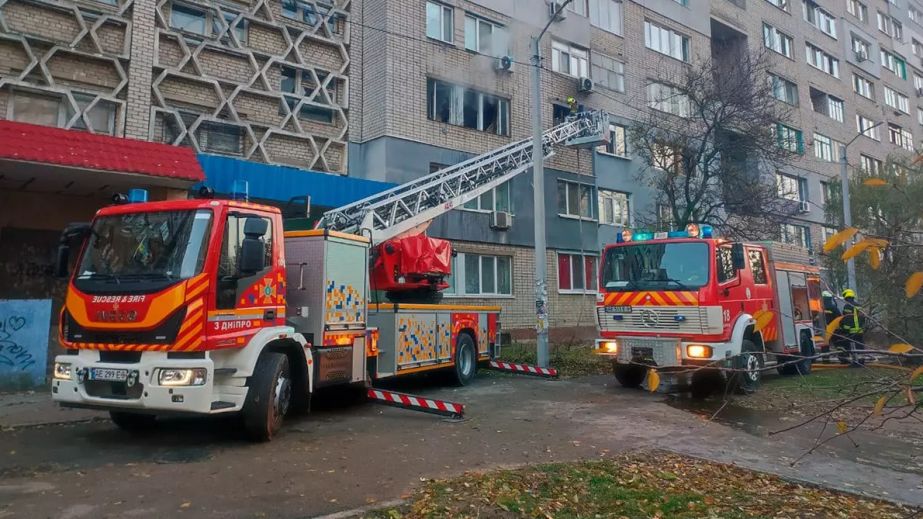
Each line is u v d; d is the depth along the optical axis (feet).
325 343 26.61
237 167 41.91
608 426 25.98
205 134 45.73
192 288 19.86
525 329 63.00
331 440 22.75
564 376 43.47
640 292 35.04
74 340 20.59
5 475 17.60
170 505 15.19
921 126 143.84
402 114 54.85
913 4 148.97
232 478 17.56
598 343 36.73
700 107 61.67
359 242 29.73
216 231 20.99
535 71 45.93
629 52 77.25
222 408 20.40
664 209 68.85
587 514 15.19
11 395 29.60
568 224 68.59
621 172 74.74
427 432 24.50
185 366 19.35
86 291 20.54
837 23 120.26
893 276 21.09
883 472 19.79
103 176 33.91
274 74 49.70
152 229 21.30
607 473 18.66
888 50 135.23
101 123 41.09
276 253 23.82
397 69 54.90
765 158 65.00
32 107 38.86
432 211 41.93
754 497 16.90
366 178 54.85
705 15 88.99
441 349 36.83
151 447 21.22
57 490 16.26
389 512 14.73
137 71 42.01
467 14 61.87
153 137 42.47
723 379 37.37
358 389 30.55
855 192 69.05
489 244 60.95
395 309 32.89
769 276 40.16
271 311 23.21
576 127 63.31
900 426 26.91
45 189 37.17
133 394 19.60
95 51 40.63
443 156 57.67
